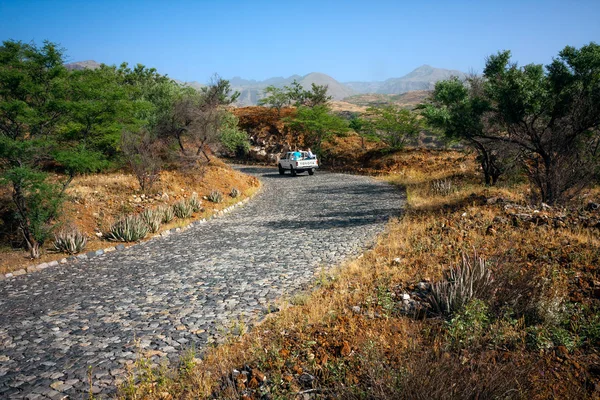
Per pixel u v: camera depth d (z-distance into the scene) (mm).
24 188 11156
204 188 20125
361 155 34469
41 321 6555
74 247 11125
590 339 4535
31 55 12094
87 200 14992
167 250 11383
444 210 12672
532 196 12242
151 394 4199
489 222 9961
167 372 4621
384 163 30156
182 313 6645
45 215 11305
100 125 14164
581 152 11609
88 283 8641
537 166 12281
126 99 15109
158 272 9227
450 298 5559
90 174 18297
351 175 30188
